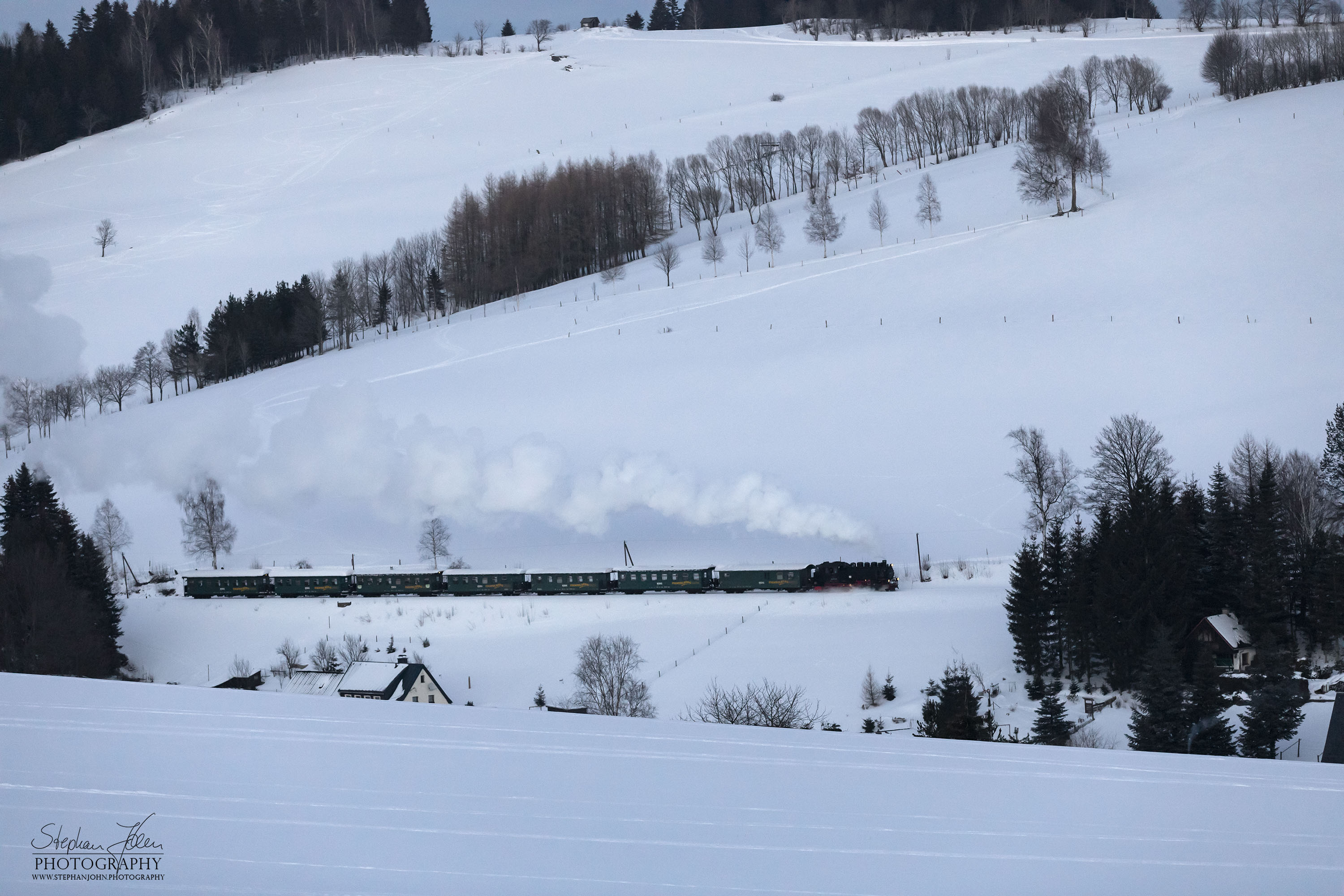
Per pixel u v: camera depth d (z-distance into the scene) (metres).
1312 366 87.00
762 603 63.03
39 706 18.44
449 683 55.44
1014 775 16.64
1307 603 52.75
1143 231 120.12
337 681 54.38
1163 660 41.09
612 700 46.53
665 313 128.00
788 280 131.62
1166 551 51.56
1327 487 63.72
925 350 103.31
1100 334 99.88
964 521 75.44
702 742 17.66
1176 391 87.62
